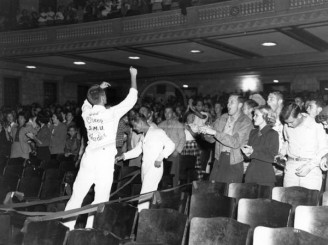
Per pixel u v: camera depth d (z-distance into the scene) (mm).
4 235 3842
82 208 4316
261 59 14031
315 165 4883
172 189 5273
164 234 3604
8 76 18109
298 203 4484
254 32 10414
